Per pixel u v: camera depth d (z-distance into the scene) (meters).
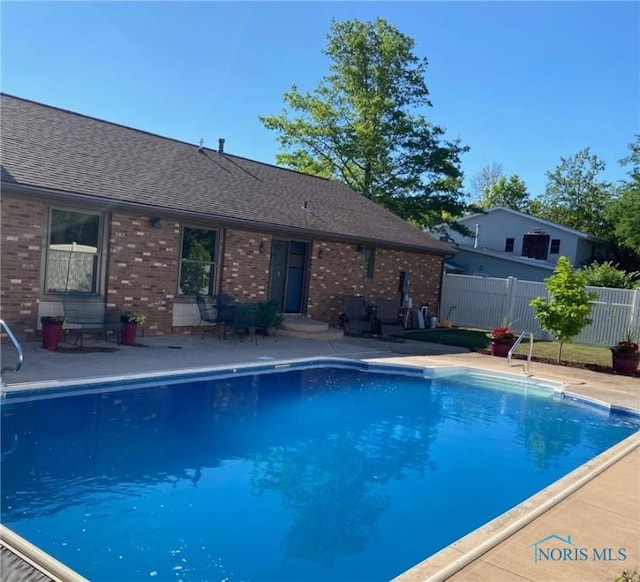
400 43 29.61
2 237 9.42
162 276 12.03
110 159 12.51
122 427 6.77
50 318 9.67
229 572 3.83
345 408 8.78
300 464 6.20
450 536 4.63
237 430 7.16
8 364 8.13
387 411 8.80
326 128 29.97
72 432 6.45
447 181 29.86
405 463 6.49
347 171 30.81
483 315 20.58
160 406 7.77
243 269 13.70
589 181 47.19
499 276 27.16
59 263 10.35
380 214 20.12
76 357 9.12
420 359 12.65
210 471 5.74
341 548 4.32
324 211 16.86
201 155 16.12
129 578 3.65
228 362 10.03
